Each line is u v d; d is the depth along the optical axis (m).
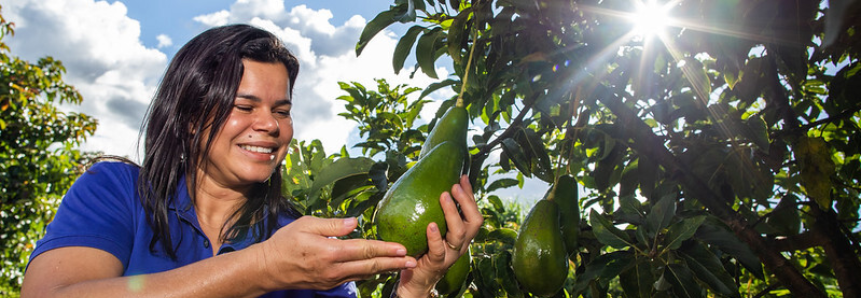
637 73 2.04
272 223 1.79
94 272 1.25
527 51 1.94
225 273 1.08
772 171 2.09
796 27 1.50
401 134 2.88
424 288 1.55
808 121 2.57
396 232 1.25
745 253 1.66
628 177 2.29
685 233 1.64
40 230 9.61
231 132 1.49
